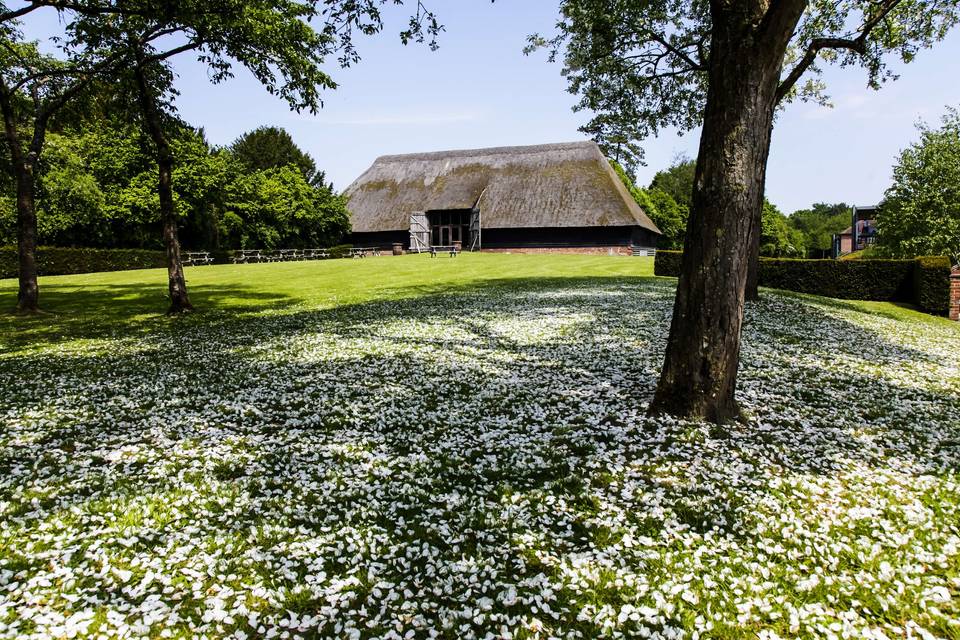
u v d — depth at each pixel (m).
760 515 4.08
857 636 2.88
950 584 3.32
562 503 4.31
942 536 3.83
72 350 11.12
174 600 3.17
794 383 7.80
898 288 19.48
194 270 33.75
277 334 12.64
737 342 5.95
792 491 4.48
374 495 4.53
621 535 3.86
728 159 5.48
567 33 17.03
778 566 3.47
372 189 58.12
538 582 3.32
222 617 3.00
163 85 16.83
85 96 17.25
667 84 17.95
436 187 55.22
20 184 16.03
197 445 5.63
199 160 44.28
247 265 37.59
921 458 5.17
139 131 18.72
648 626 2.98
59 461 5.21
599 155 51.31
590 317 13.54
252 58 15.12
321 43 15.55
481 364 9.05
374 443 5.68
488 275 27.05
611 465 4.99
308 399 7.27
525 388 7.59
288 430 6.10
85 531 3.91
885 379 8.20
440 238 54.56
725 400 5.99
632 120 18.92
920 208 28.50
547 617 3.05
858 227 57.03
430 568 3.45
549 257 39.53
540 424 6.19
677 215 73.25
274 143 66.50
